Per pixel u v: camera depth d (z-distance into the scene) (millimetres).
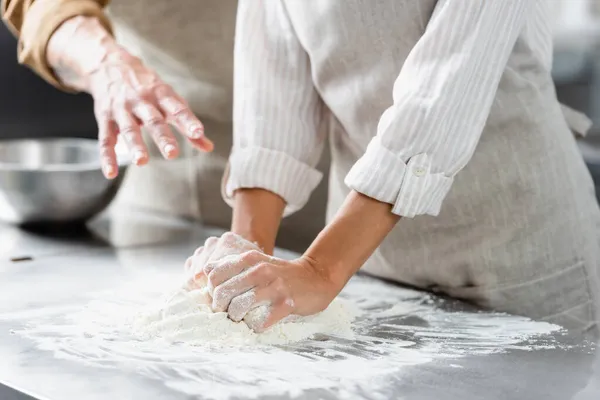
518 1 1086
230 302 1065
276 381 947
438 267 1358
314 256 1114
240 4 1367
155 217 1862
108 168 1330
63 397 897
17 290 1292
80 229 1713
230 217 1898
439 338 1128
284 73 1333
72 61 1524
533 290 1313
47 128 2236
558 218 1294
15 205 1630
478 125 1109
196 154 1873
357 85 1285
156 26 1784
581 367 1021
